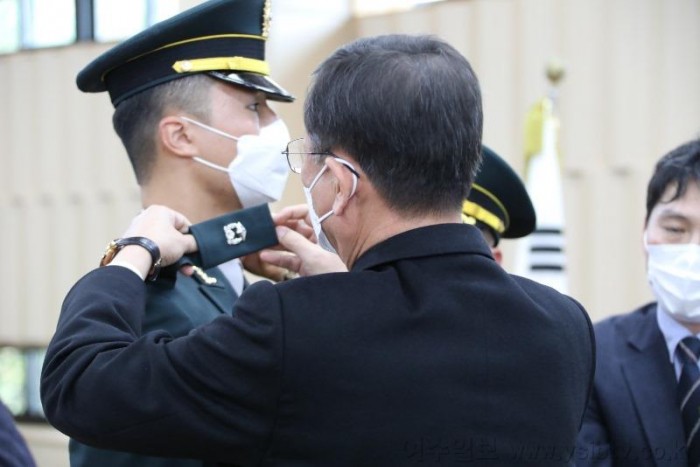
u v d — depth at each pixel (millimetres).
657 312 2793
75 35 5746
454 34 4871
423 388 1650
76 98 5719
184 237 2213
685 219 2648
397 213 1751
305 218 2414
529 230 3045
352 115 1712
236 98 2504
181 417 1647
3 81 5941
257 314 1661
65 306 1925
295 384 1630
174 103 2465
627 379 2680
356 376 1637
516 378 1702
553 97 4070
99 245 5715
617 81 4449
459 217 1807
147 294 2164
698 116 4297
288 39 4848
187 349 1674
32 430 5945
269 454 1665
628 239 4434
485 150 2893
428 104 1694
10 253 5988
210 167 2486
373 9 5188
